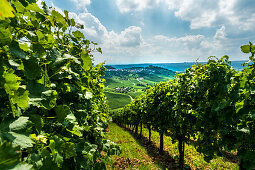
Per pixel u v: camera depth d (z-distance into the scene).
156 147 12.34
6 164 0.43
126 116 27.38
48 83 1.12
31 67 0.93
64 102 1.84
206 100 4.46
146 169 7.44
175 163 8.49
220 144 3.94
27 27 1.07
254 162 2.93
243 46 2.05
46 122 1.24
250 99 2.96
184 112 6.30
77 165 1.56
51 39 1.30
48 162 0.87
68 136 1.61
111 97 132.50
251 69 2.79
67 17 1.55
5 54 0.80
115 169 7.11
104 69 3.98
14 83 0.68
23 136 0.73
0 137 0.65
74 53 1.80
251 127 3.17
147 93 13.73
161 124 9.64
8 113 0.78
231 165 8.27
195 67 6.12
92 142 2.70
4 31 0.66
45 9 1.43
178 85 6.75
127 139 16.08
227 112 3.58
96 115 3.45
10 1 0.87
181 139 7.59
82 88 2.07
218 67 4.04
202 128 4.81
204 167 7.95
